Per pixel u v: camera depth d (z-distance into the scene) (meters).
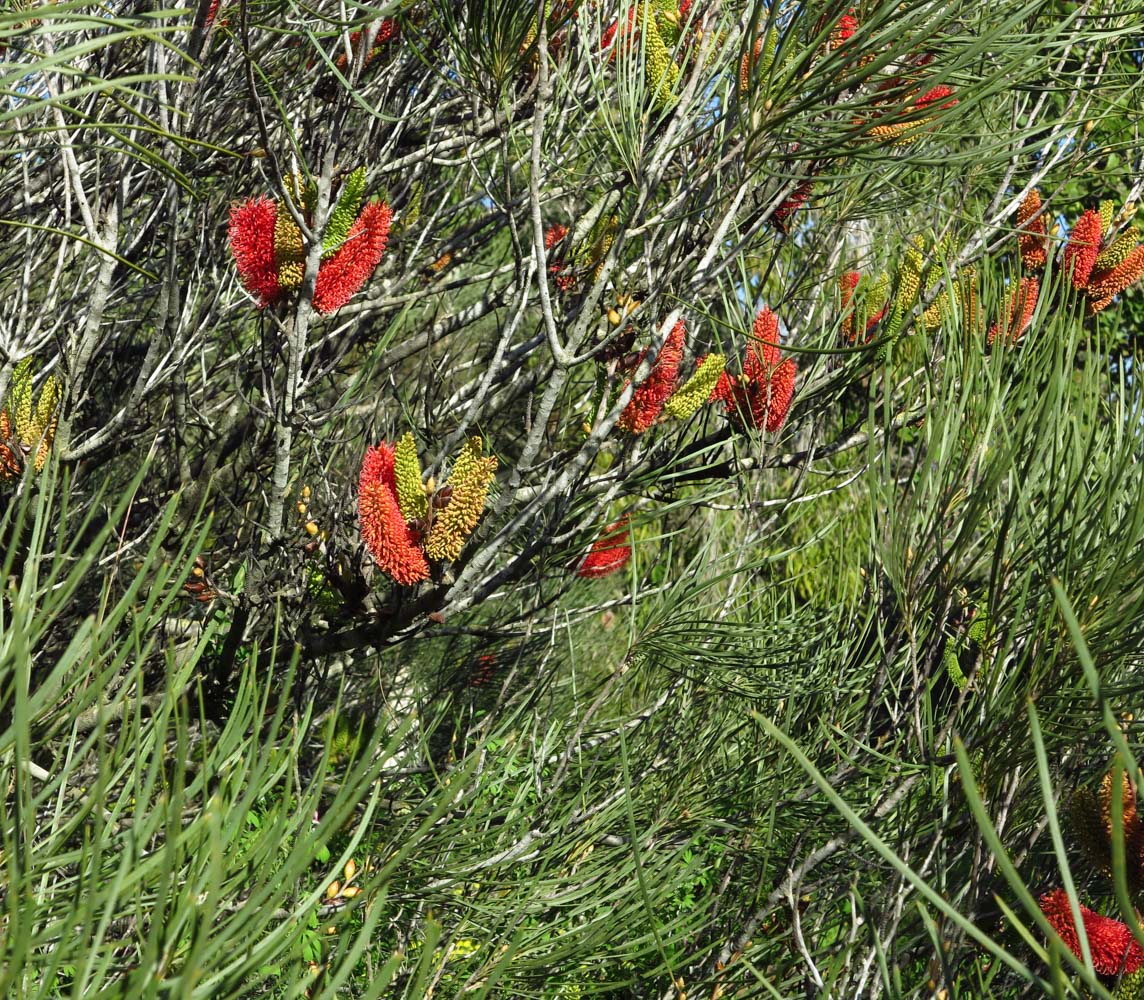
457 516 2.19
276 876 1.04
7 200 3.18
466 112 3.55
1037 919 0.84
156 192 3.21
